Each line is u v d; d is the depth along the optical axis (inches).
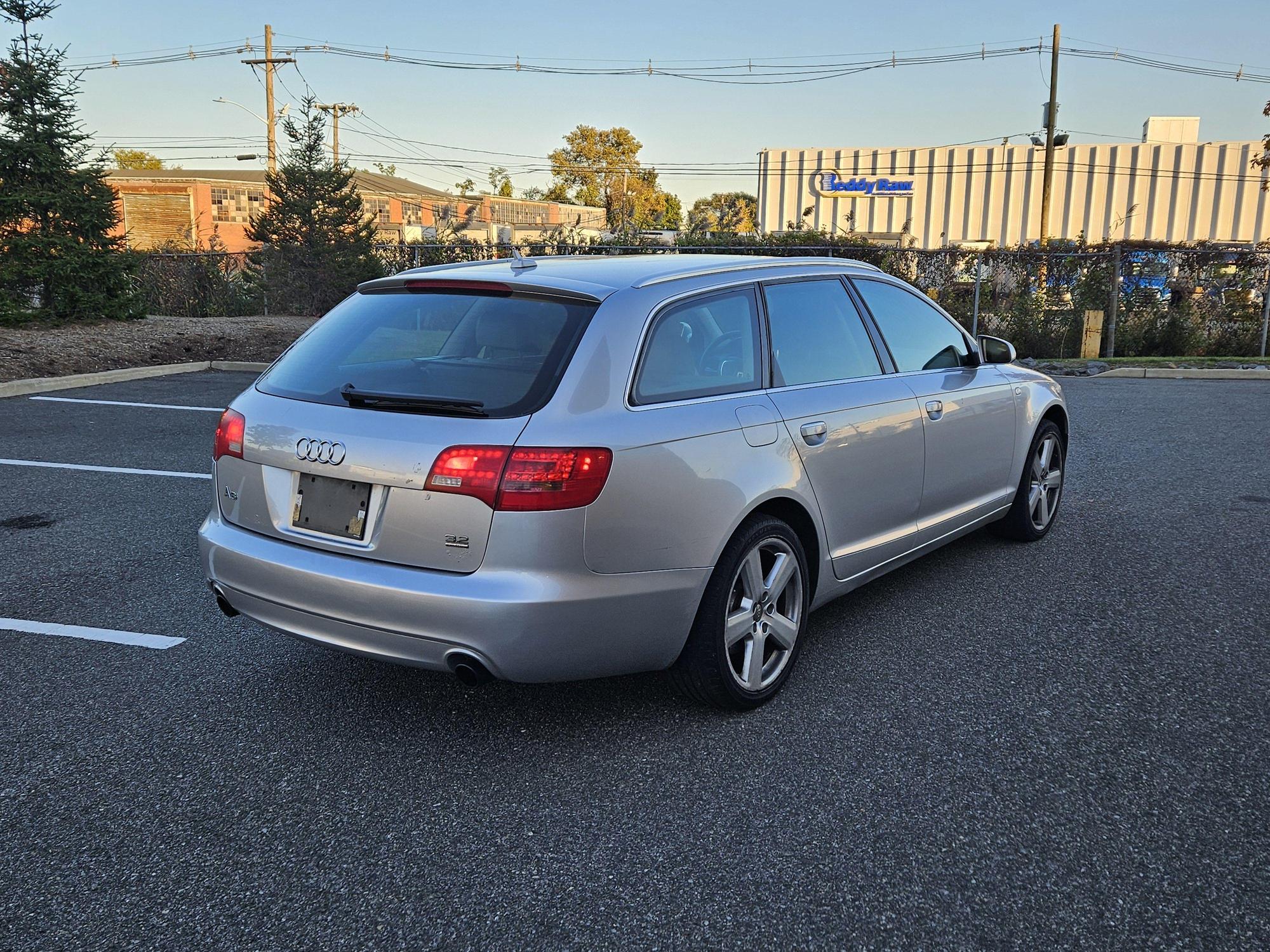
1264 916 97.0
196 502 258.2
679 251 761.6
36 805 117.6
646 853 107.9
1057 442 230.8
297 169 869.2
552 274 139.7
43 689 149.1
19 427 361.7
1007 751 129.9
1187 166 1563.7
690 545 127.6
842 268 174.9
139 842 110.1
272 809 117.0
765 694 143.6
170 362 544.7
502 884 102.7
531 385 121.4
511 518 115.2
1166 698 145.4
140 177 2154.3
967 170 1625.2
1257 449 338.3
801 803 117.4
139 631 171.5
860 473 159.2
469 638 116.0
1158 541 228.1
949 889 101.2
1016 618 178.5
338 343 140.3
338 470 123.6
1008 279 671.8
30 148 592.1
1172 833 111.0
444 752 130.5
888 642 167.6
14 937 94.6
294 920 97.3
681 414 129.6
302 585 125.6
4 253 605.6
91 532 231.1
